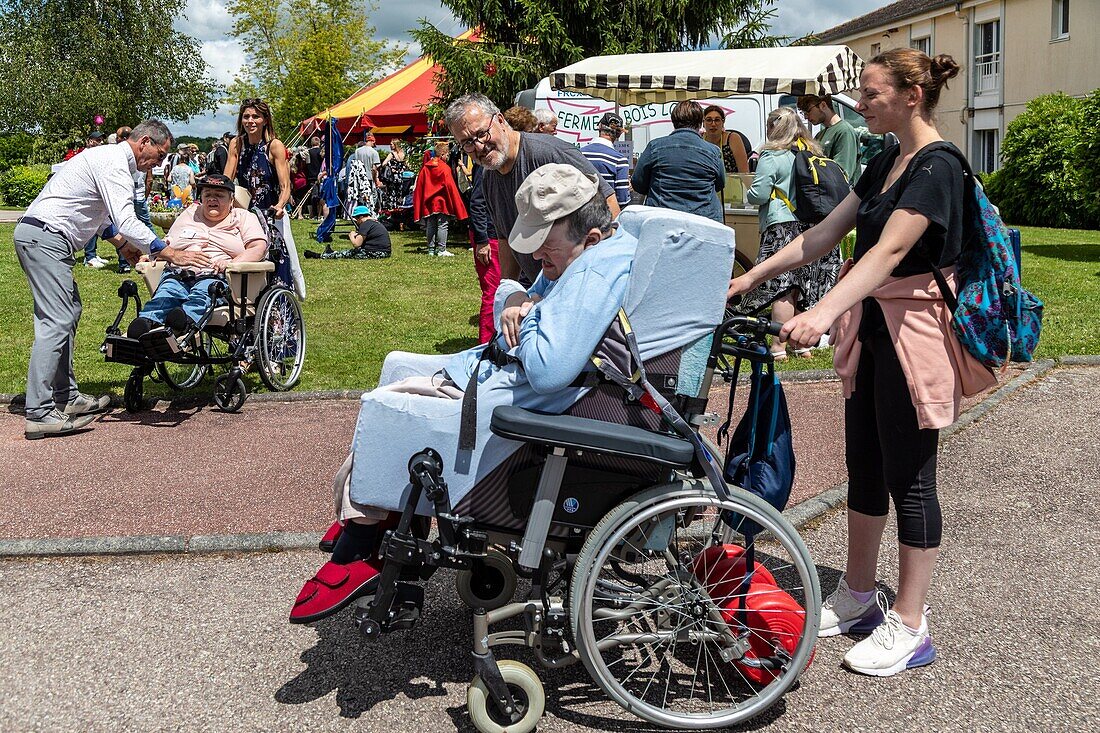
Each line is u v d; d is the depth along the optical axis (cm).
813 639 296
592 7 1852
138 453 575
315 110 4300
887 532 439
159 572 410
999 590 386
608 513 290
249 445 590
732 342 298
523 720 291
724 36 1973
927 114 309
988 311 301
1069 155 1986
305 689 319
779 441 301
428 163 1558
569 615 300
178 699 312
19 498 497
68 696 314
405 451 297
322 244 1767
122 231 617
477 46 1900
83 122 4938
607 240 295
